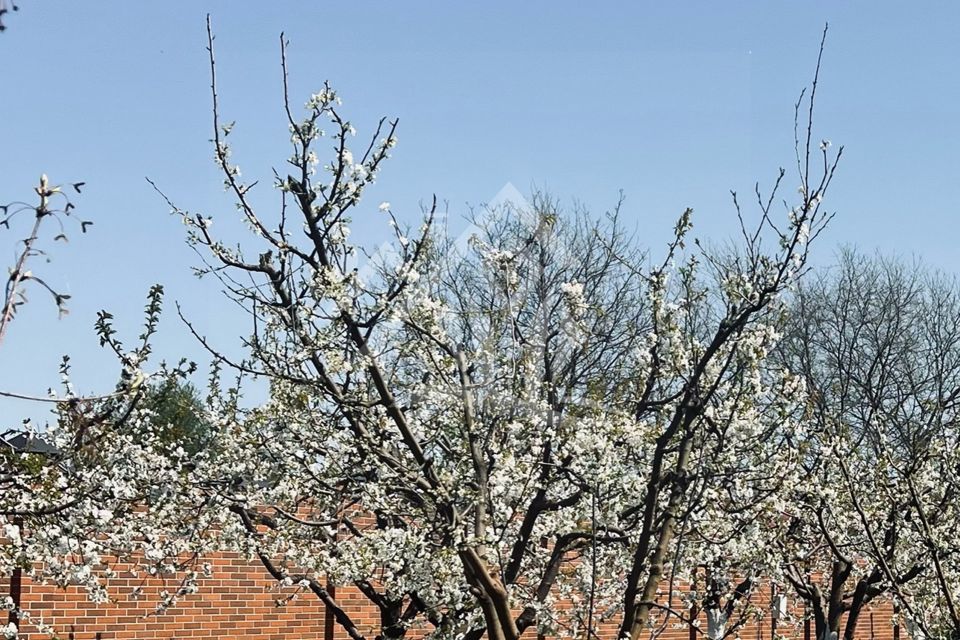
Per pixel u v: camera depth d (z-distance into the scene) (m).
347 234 8.30
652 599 7.53
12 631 10.07
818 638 13.10
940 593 12.34
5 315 4.22
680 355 9.15
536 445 9.45
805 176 7.71
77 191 4.36
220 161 8.20
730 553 11.57
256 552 11.48
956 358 27.45
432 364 8.91
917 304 27.73
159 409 10.76
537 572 11.63
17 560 9.12
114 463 9.42
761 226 7.92
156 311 8.50
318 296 8.20
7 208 4.27
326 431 9.63
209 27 8.11
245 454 10.47
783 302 8.40
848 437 10.88
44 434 9.31
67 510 8.93
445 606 10.60
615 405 10.00
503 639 7.71
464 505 9.09
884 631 23.75
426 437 9.83
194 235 8.27
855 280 26.61
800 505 12.05
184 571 13.23
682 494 7.99
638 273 9.29
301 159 8.24
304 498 10.96
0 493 8.83
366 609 16.38
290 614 15.54
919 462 12.44
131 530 10.60
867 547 12.42
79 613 13.52
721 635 12.35
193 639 14.52
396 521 10.74
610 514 9.77
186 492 9.88
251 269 8.11
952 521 12.82
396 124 8.31
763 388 10.05
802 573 13.73
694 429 7.98
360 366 8.01
